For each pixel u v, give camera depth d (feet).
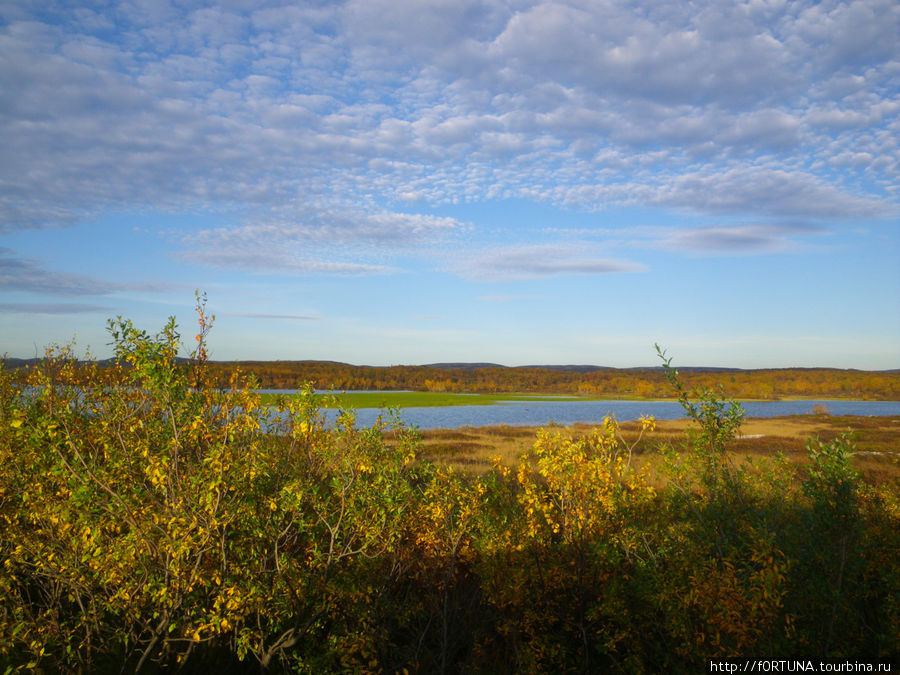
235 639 15.08
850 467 13.71
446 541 17.20
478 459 62.90
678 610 12.75
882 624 13.15
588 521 15.57
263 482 15.47
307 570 15.02
